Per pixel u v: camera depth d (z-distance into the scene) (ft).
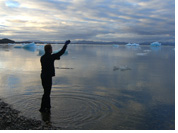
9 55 76.74
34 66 42.63
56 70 37.32
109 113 14.90
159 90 22.08
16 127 12.36
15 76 29.73
